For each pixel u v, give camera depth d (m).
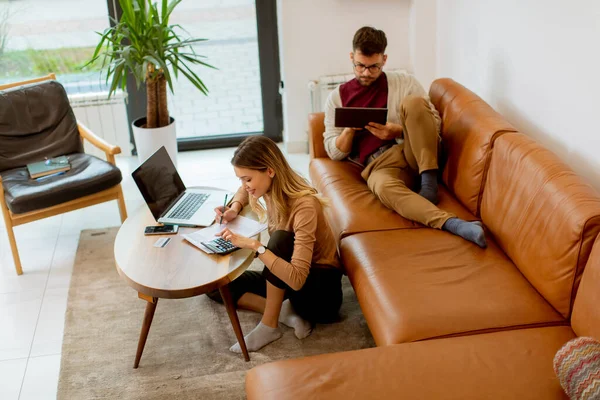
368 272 2.30
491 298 2.10
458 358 1.81
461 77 3.66
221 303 2.79
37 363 2.51
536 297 2.11
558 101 2.64
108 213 3.74
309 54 4.14
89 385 2.36
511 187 2.37
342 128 3.20
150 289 2.16
